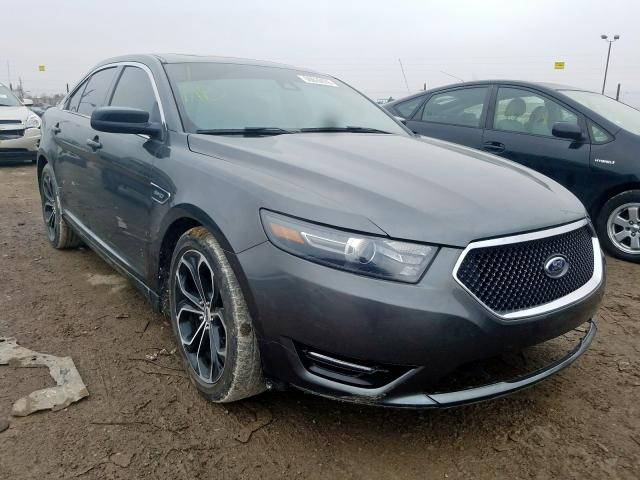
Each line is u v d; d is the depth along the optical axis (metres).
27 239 5.16
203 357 2.58
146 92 3.34
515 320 2.06
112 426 2.35
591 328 2.66
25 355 2.87
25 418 2.37
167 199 2.69
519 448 2.32
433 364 1.99
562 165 5.12
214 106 3.15
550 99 5.36
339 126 3.46
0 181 8.64
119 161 3.21
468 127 5.86
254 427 2.39
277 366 2.20
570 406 2.63
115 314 3.47
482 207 2.20
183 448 2.24
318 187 2.23
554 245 2.27
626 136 4.86
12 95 11.48
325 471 2.16
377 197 2.14
